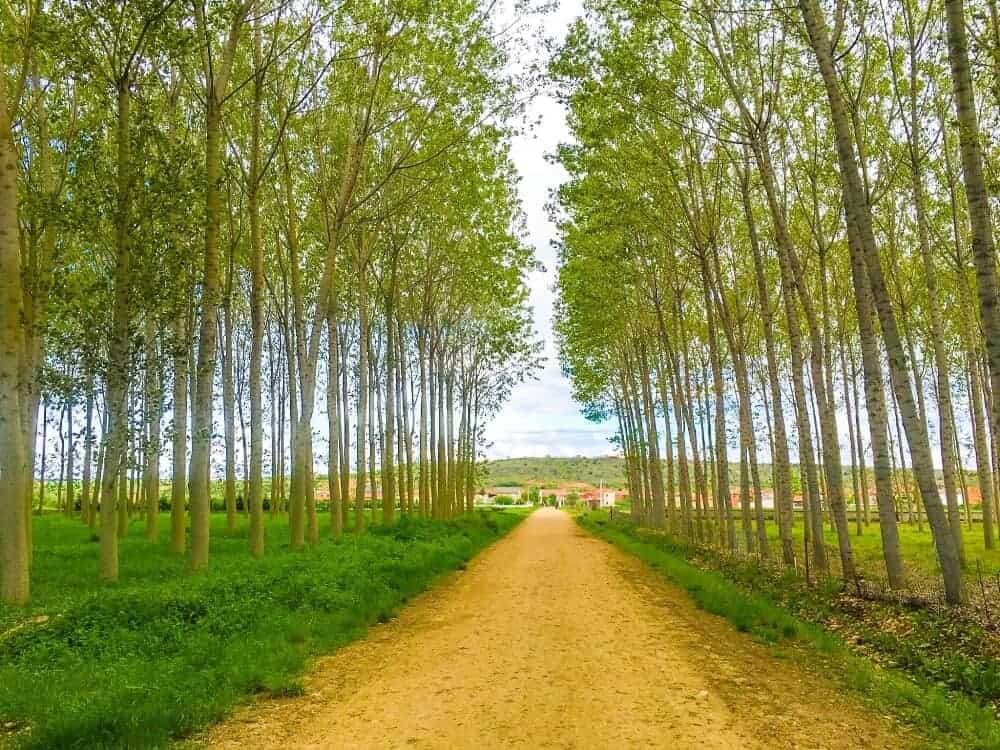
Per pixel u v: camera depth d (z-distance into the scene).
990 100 13.22
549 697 6.73
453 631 10.17
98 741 5.38
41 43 12.80
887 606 10.82
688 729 5.79
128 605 9.65
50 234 15.30
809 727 5.87
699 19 16.33
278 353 40.59
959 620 9.34
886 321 11.34
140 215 13.62
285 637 8.98
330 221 23.83
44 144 15.53
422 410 35.53
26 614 9.95
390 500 30.11
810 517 16.83
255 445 18.67
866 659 8.44
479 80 19.05
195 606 9.88
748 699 6.69
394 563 15.98
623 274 25.17
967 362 26.16
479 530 32.25
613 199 20.41
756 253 18.14
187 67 15.41
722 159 19.69
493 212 27.59
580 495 136.12
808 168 18.03
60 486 39.31
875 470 12.67
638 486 43.62
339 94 20.45
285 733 5.82
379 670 7.96
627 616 11.38
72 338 13.77
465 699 6.71
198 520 15.15
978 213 8.98
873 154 17.20
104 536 13.64
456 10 18.39
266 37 18.36
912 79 15.62
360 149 20.81
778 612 10.86
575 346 34.56
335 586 12.27
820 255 18.98
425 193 24.66
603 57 16.31
